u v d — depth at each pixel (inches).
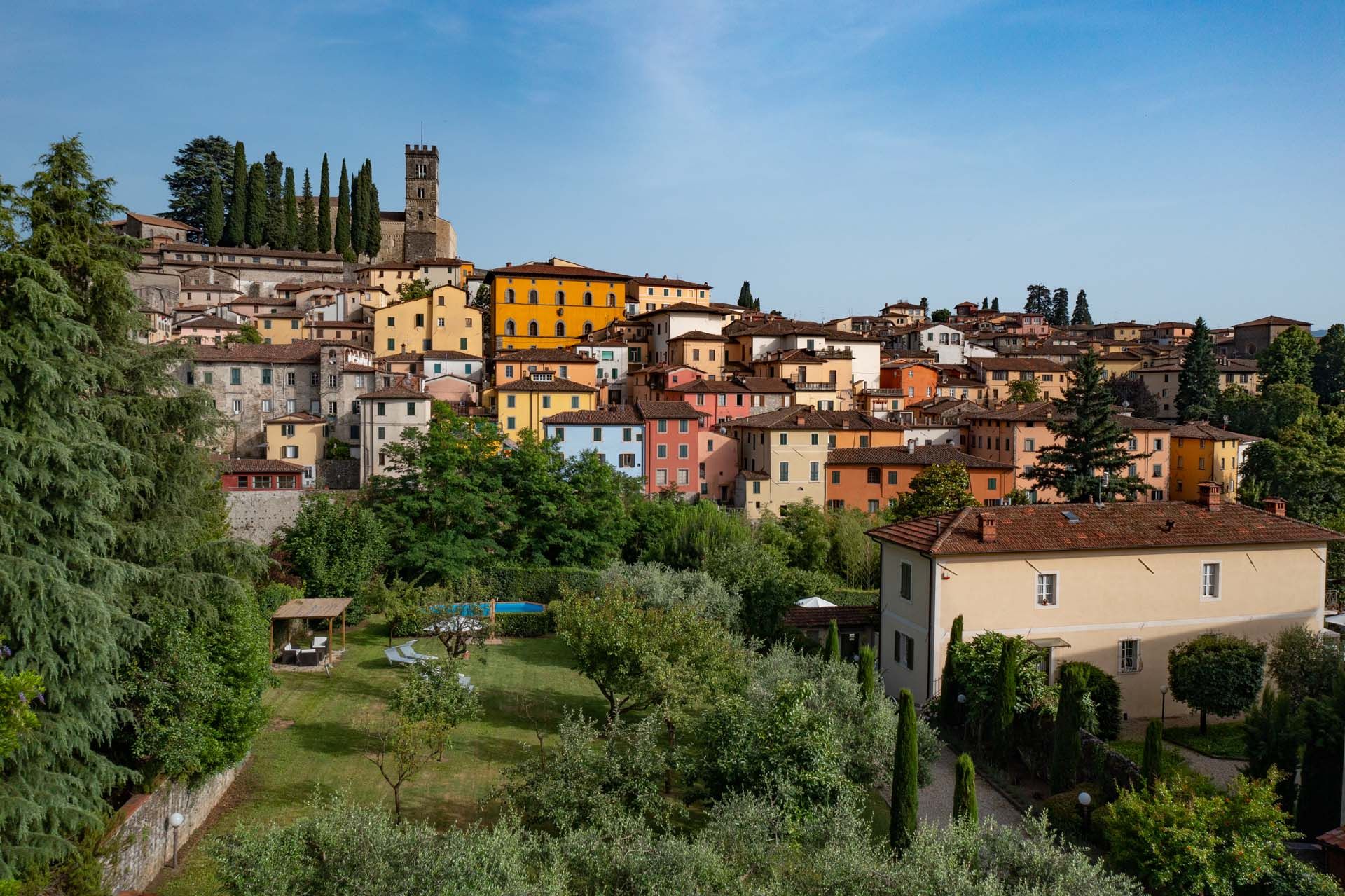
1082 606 1440.7
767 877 774.5
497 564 2438.5
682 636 1279.5
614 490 2699.3
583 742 980.6
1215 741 1358.3
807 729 975.0
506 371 4008.4
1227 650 1362.0
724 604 1916.8
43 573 776.3
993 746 1270.9
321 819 730.2
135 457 1025.5
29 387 798.5
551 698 1651.1
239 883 674.8
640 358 4761.3
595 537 2576.3
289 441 3312.0
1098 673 1369.3
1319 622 1525.6
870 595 2225.6
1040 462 3093.0
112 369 968.3
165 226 5905.5
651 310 5546.3
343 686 1653.5
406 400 3132.4
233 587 1098.7
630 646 1263.5
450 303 4495.6
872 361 4591.5
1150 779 962.1
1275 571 1508.4
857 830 834.8
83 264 976.3
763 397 3998.5
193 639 1049.5
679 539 2608.3
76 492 840.3
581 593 2129.7
